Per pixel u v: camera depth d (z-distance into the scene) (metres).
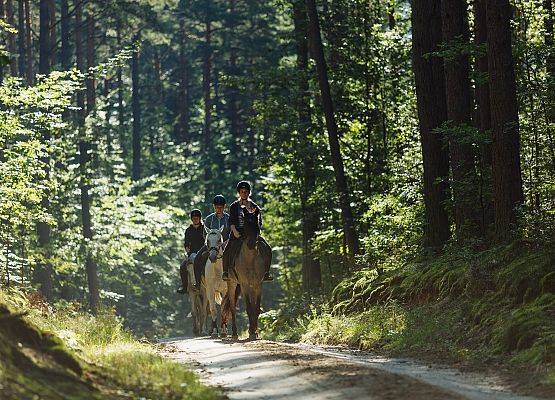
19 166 25.66
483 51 21.28
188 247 26.91
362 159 36.28
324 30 36.28
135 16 51.12
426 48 24.84
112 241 42.91
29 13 52.12
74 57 62.94
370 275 25.27
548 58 22.77
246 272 20.28
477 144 21.78
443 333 17.08
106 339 17.66
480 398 10.59
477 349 15.41
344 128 36.38
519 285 16.38
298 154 36.50
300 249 44.22
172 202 63.81
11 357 9.99
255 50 66.88
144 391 11.05
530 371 12.86
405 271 22.72
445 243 23.48
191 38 74.44
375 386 11.45
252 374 13.31
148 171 72.25
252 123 38.75
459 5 23.33
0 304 11.13
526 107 23.64
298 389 11.64
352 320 22.06
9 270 27.72
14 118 25.77
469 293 17.97
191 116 83.25
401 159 31.56
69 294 44.16
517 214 18.88
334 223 35.97
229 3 73.38
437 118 24.83
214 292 23.27
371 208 30.34
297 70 37.06
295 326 27.41
